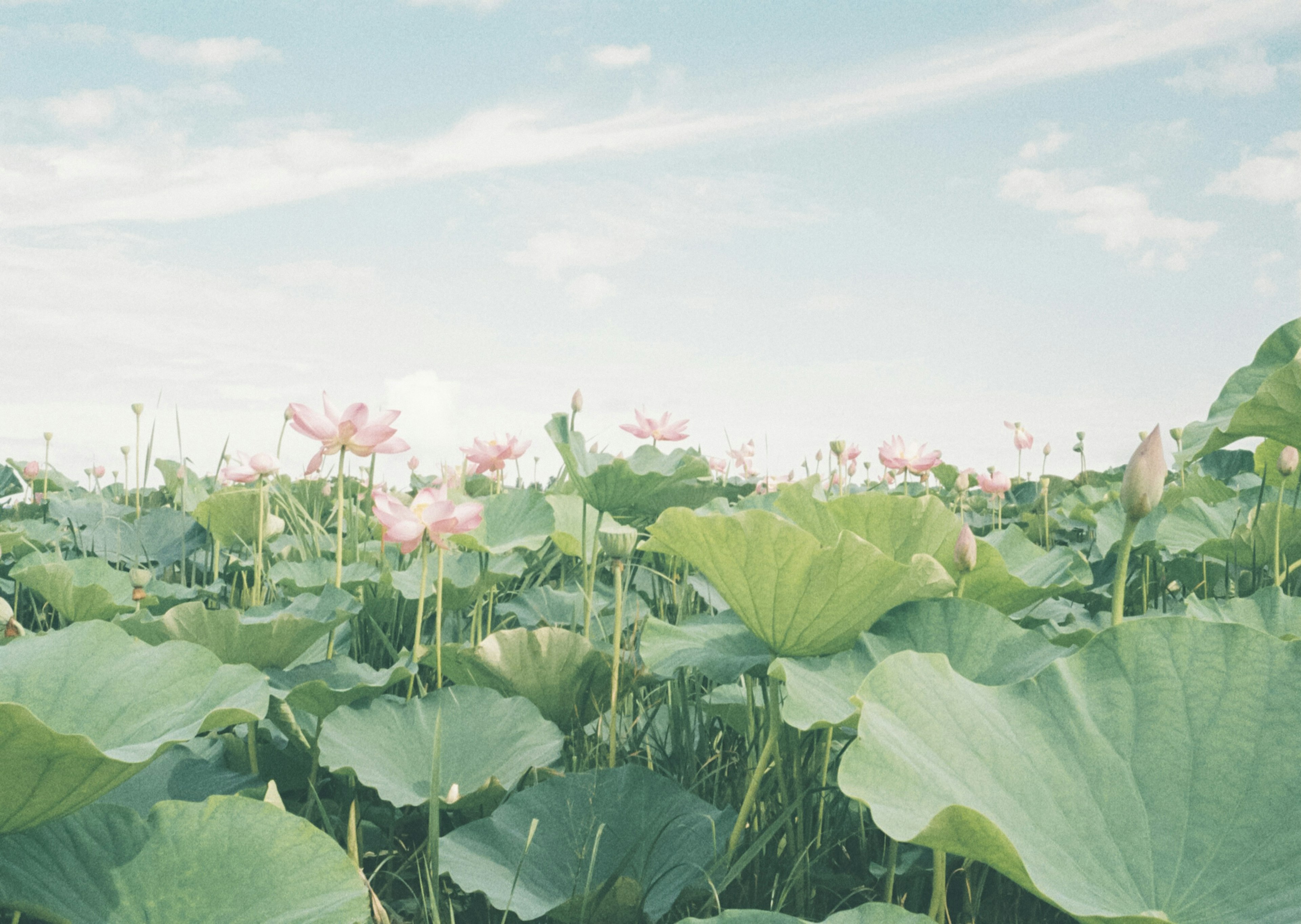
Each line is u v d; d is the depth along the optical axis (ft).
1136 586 14.96
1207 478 17.78
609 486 13.56
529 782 8.89
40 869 5.77
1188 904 5.08
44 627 14.92
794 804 7.39
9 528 17.22
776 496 16.19
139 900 5.79
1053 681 6.40
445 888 7.83
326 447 11.62
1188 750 5.85
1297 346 11.34
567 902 6.58
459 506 10.08
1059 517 20.95
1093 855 5.41
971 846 4.83
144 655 7.36
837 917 5.15
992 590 10.14
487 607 14.90
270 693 8.05
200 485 24.82
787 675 7.31
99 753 5.34
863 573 7.50
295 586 12.89
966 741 5.93
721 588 8.38
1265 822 5.34
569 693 10.62
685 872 7.41
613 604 14.21
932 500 10.06
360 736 8.82
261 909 5.81
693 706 11.23
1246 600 9.95
